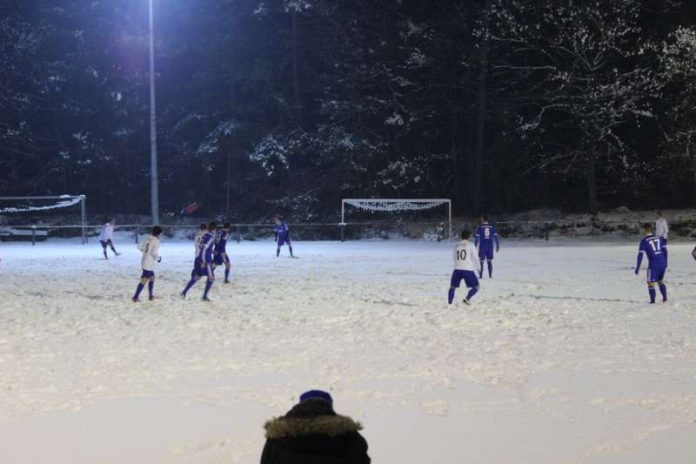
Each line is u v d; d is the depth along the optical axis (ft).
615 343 38.32
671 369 32.17
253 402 27.43
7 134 167.53
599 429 23.77
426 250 113.50
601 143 148.15
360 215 162.40
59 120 173.47
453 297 53.88
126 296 59.36
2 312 50.72
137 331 43.19
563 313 48.57
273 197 169.48
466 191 166.50
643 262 86.89
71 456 21.65
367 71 153.89
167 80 176.14
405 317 47.65
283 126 165.37
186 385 30.09
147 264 55.93
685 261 86.43
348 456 12.57
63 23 172.55
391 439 22.91
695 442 22.45
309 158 170.60
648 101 146.10
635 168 149.28
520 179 158.61
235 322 46.32
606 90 137.90
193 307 53.01
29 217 176.45
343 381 30.58
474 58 148.36
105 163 174.60
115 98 169.17
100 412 26.13
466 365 33.35
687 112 137.18
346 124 158.51
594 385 29.40
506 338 40.14
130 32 169.37
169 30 171.01
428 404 26.91
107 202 183.52
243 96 171.32
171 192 183.73
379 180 158.30
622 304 52.54
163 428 24.25
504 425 24.30
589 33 142.10
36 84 168.45
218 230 67.36
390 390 29.01
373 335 41.57
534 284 65.10
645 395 27.81
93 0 168.96
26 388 29.53
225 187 177.88
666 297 54.08
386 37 154.51
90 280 71.56
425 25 149.89
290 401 27.50
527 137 150.30
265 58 165.48
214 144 162.30
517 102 150.00
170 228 159.94
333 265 86.63
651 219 140.05
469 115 157.99
